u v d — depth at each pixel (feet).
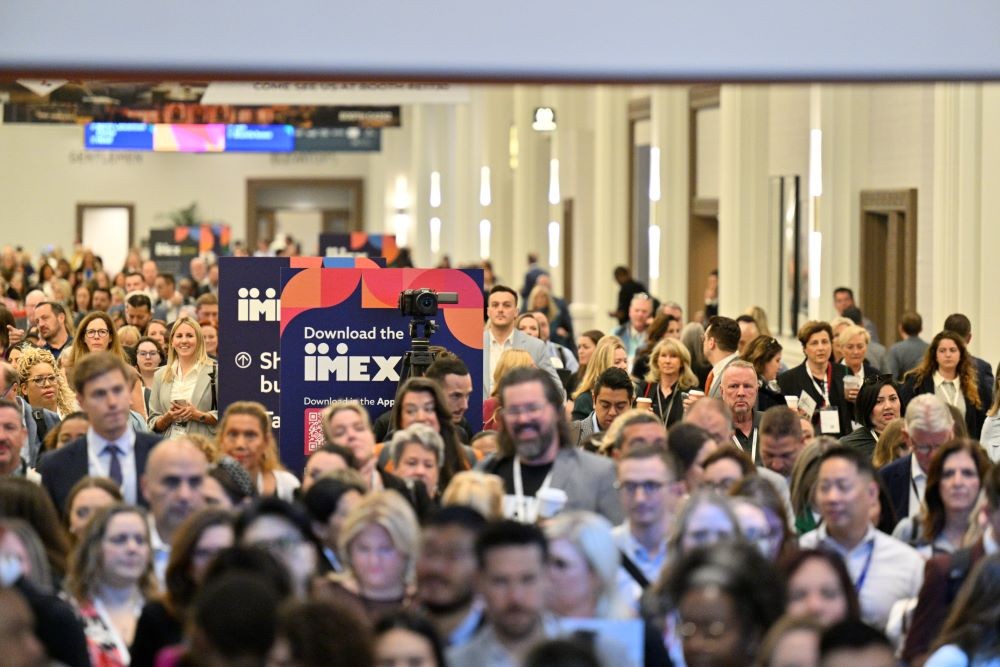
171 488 36.24
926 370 67.82
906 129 100.58
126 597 34.27
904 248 104.06
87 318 67.62
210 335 82.79
